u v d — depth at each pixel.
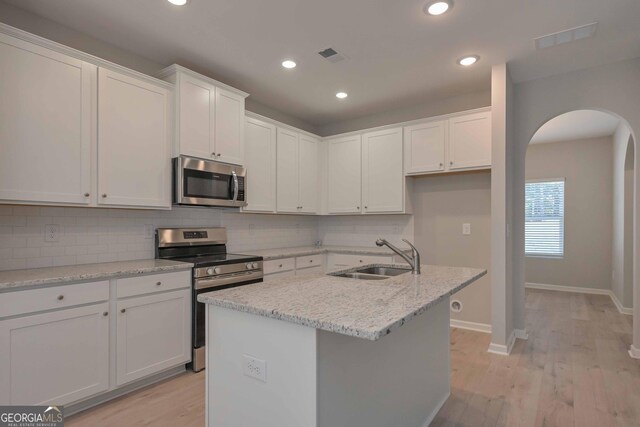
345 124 4.86
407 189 4.11
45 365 2.00
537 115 3.51
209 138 3.12
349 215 4.72
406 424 1.91
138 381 2.51
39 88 2.18
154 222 3.12
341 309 1.32
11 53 2.07
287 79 3.49
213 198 3.12
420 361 2.08
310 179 4.47
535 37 2.71
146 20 2.48
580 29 2.60
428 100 4.09
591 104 3.25
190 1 2.26
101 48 2.77
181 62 3.12
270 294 1.58
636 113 3.07
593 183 5.95
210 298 1.51
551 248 6.30
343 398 1.39
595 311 4.76
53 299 2.03
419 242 4.28
